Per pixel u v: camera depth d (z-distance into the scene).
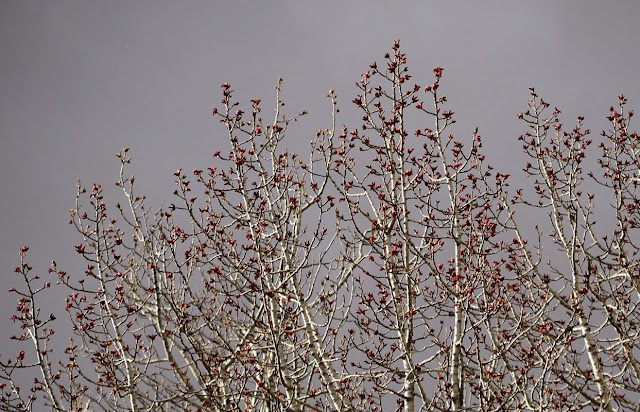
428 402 8.57
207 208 10.25
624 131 11.25
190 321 8.87
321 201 9.48
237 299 9.61
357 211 9.80
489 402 8.62
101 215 9.84
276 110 10.50
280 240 9.85
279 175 10.28
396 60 10.12
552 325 9.77
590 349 9.60
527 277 10.44
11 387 8.98
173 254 9.10
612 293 10.39
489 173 10.05
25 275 9.05
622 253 10.59
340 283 9.69
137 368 9.05
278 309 9.91
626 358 10.26
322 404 9.38
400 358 9.04
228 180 10.12
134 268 10.29
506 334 9.32
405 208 9.66
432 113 10.01
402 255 9.52
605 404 8.89
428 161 10.02
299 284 9.89
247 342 9.59
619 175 10.90
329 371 9.35
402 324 8.95
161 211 10.38
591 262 10.00
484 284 9.23
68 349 9.41
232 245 10.09
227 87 10.27
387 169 9.88
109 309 9.29
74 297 9.36
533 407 8.44
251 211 10.00
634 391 9.41
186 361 9.52
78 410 9.25
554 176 11.18
